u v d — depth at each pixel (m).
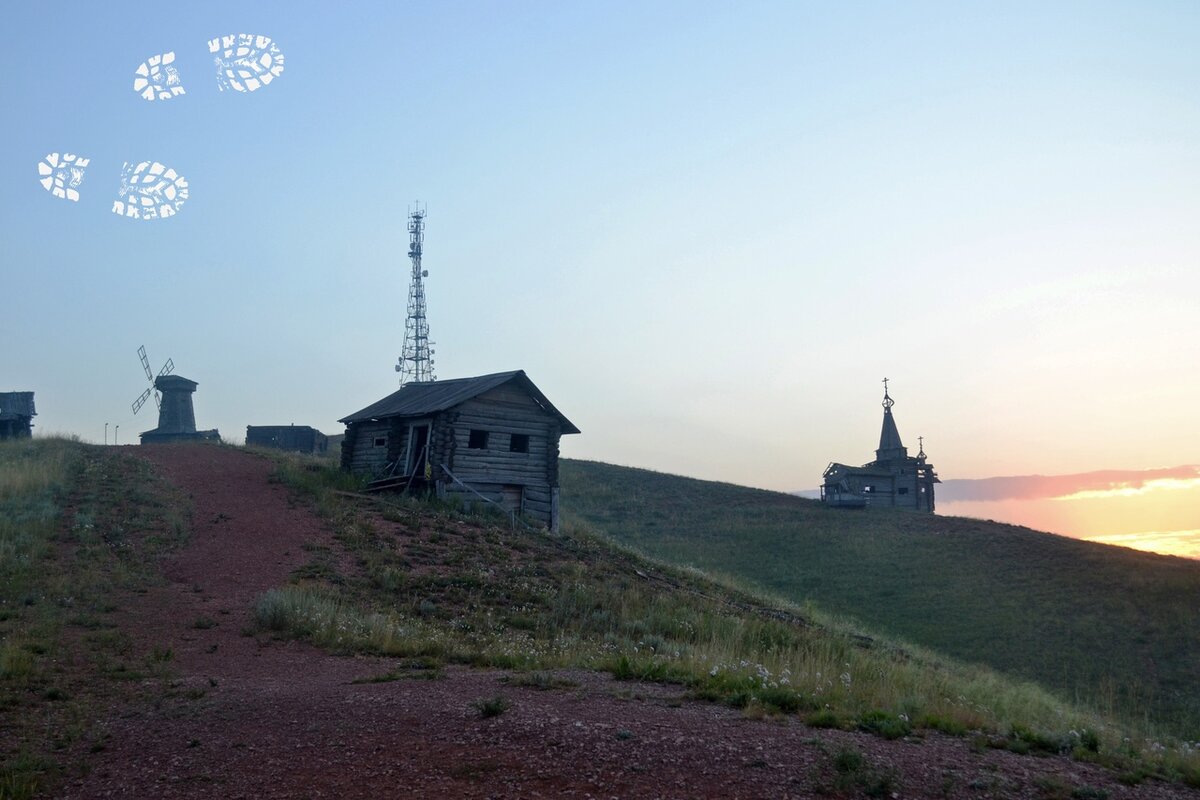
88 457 38.28
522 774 8.17
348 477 38.28
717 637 20.39
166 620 18.05
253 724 10.40
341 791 7.93
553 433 39.75
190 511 29.47
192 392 74.19
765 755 8.70
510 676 13.21
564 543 33.56
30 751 9.48
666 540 56.88
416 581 23.50
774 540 56.88
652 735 9.30
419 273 88.62
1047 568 47.09
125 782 8.53
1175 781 8.89
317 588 21.23
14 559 21.39
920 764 8.67
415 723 9.91
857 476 74.69
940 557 50.94
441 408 36.34
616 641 19.47
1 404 63.97
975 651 34.28
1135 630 36.16
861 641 26.55
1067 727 11.68
